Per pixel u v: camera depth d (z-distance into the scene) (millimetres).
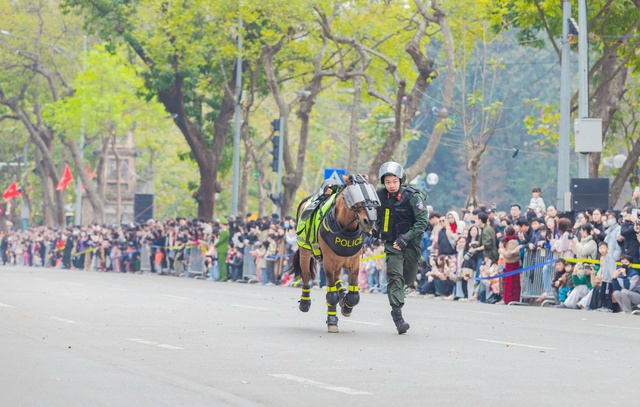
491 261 28359
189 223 45156
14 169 86750
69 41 68688
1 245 72500
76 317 19266
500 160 85625
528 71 81812
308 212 17469
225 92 53312
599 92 38906
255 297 27359
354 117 44188
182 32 49125
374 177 41531
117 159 67312
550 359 13680
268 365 12648
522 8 36875
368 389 10789
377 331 17625
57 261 63062
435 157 87188
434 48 78500
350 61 50438
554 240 26484
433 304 26562
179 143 77125
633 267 23969
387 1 45719
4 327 17000
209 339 15625
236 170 48812
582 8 31359
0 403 9633
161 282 36875
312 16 42812
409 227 16953
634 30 37125
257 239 39312
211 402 9844
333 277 17125
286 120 47625
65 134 64375
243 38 49125
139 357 13234
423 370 12359
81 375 11477
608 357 14008
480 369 12508
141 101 64500
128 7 52219
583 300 25375
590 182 29000
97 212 66125
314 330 17500
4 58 66250
